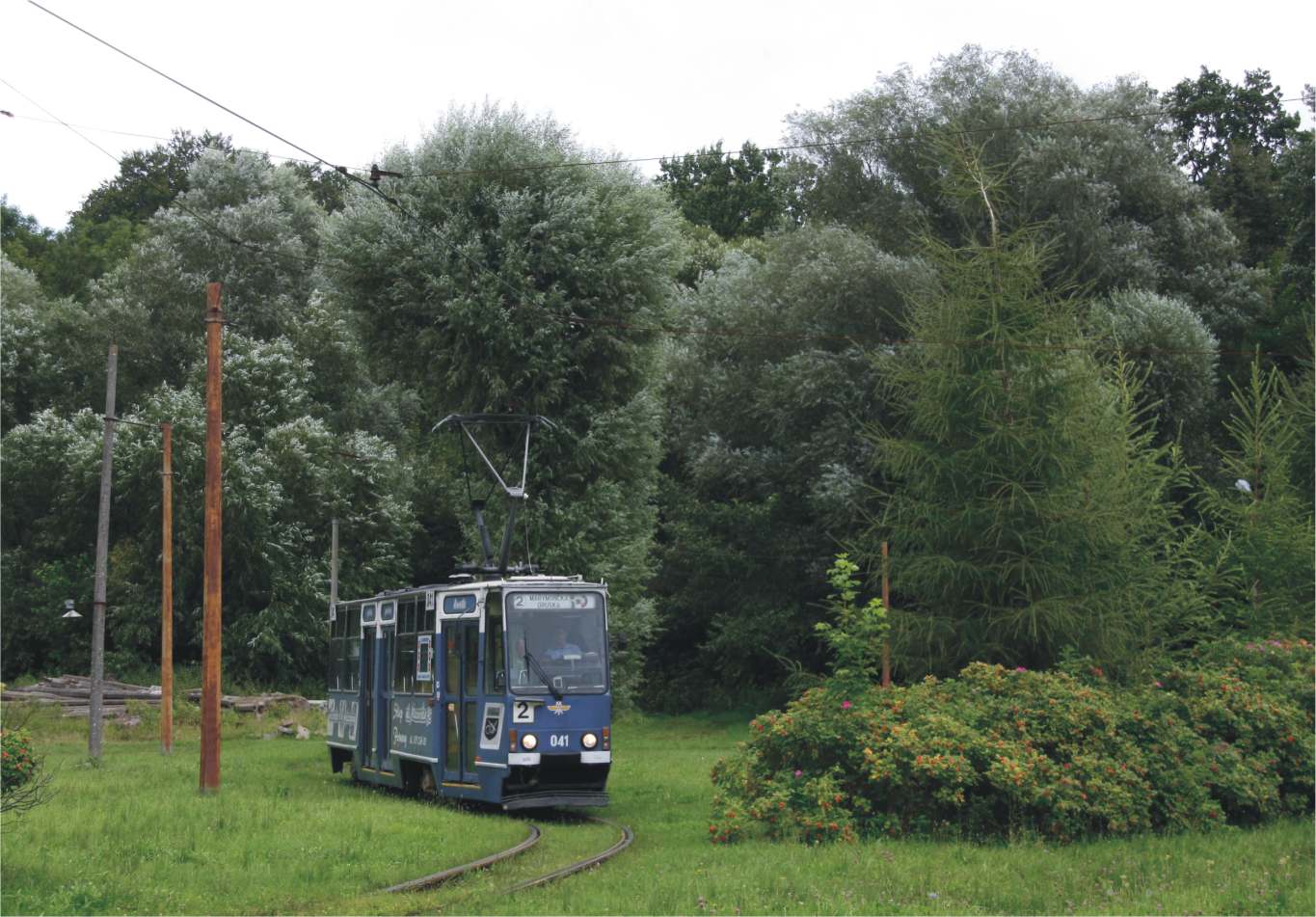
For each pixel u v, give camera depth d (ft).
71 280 222.28
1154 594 70.44
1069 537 68.03
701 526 170.40
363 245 118.83
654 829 59.72
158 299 187.62
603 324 121.80
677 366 164.45
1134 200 152.05
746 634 165.89
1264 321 150.61
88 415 171.73
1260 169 172.76
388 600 78.38
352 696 84.38
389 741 76.59
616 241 122.52
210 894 38.78
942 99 152.25
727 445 164.35
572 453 123.75
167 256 188.34
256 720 138.00
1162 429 135.74
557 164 119.96
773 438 158.71
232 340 176.86
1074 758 52.95
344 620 88.22
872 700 57.00
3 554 166.50
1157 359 132.98
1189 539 78.28
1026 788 51.47
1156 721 55.31
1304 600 84.64
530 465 122.72
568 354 120.67
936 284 79.20
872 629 57.16
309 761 101.81
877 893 39.70
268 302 189.16
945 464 70.18
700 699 179.52
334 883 40.91
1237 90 184.14
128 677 158.71
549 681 64.13
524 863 47.09
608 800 63.41
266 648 157.69
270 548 160.25
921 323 73.67
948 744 52.49
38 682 157.07
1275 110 182.70
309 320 184.85
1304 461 100.73
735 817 53.67
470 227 120.98
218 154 201.26
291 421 171.01
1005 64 154.10
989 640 68.28
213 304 70.38
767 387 157.69
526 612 65.10
